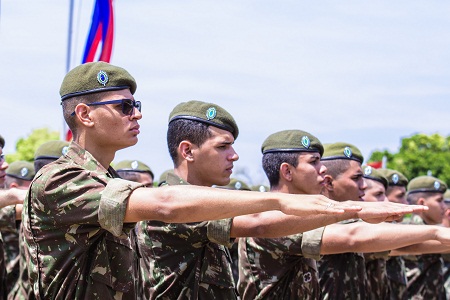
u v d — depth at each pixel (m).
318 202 6.13
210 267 8.33
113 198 6.42
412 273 14.69
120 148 7.18
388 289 12.15
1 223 10.93
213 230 8.13
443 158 32.28
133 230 7.58
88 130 7.04
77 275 6.68
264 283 9.48
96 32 15.28
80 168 6.70
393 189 15.25
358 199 11.55
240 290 9.61
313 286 9.66
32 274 6.83
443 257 15.93
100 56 15.24
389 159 32.88
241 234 8.16
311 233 9.24
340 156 11.46
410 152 32.78
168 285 8.23
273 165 10.23
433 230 9.03
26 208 6.87
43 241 6.75
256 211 6.21
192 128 8.69
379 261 11.90
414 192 16.53
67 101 7.09
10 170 14.00
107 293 6.77
